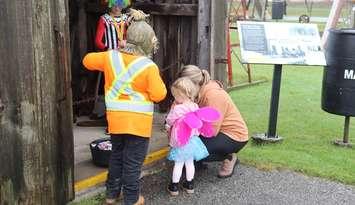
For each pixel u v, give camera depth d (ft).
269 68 37.24
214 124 14.42
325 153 17.83
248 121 21.95
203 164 16.06
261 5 65.92
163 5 19.53
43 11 11.31
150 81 12.16
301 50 18.11
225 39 18.16
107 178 13.46
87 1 21.22
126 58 12.37
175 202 13.73
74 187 13.06
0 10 10.73
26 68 11.21
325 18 73.51
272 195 14.35
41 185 11.91
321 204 13.87
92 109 21.15
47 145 11.89
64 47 11.89
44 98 11.64
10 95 11.09
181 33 19.92
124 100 12.31
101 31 18.52
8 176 11.35
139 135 12.37
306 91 28.99
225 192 14.46
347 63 17.61
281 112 23.90
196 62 18.63
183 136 13.83
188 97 14.01
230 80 29.63
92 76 21.39
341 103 18.02
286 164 16.51
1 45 10.84
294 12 86.43
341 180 15.43
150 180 15.10
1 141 11.13
